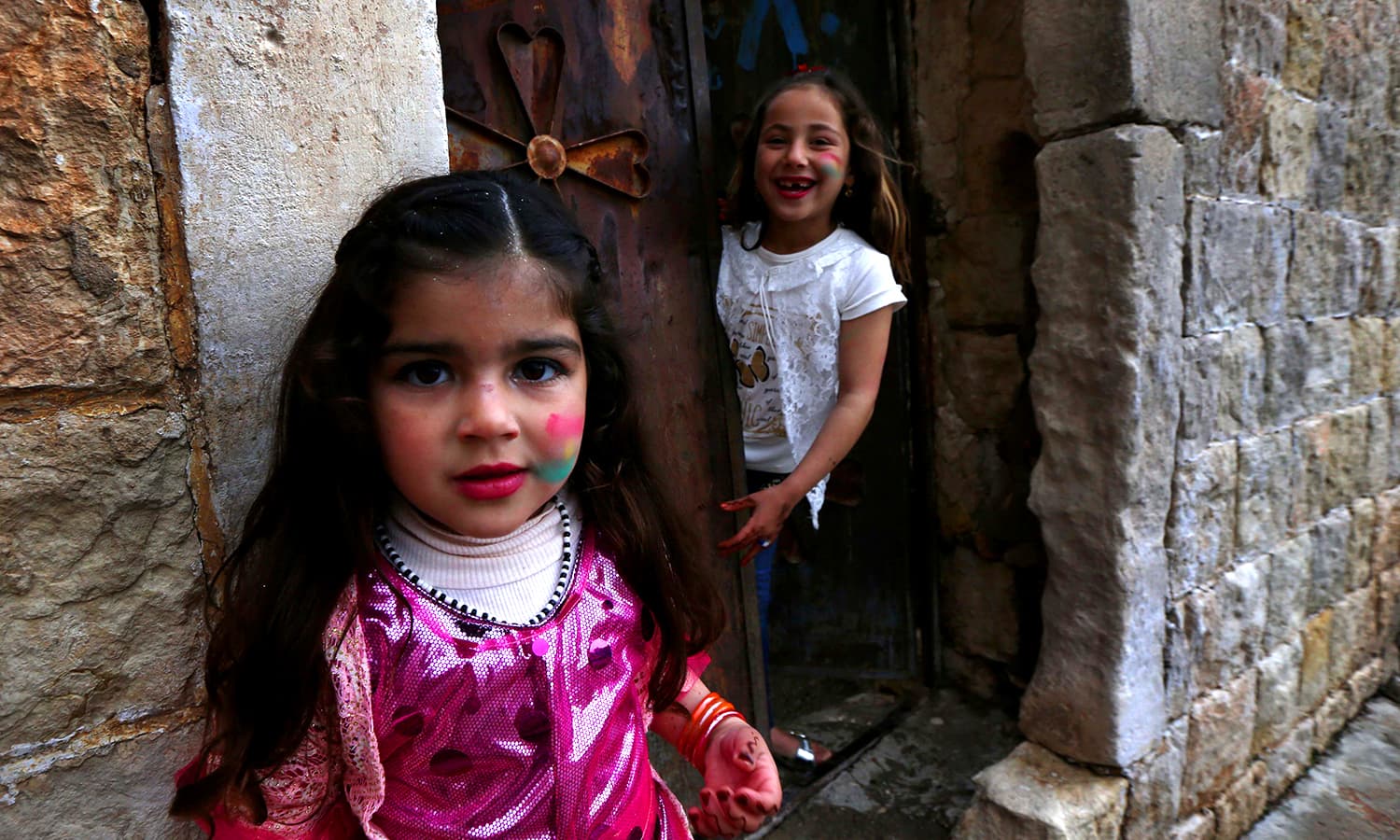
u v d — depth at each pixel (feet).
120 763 2.59
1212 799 7.00
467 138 4.42
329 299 2.38
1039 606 7.46
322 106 2.78
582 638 2.69
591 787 2.66
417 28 3.01
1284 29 6.83
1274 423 7.27
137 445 2.52
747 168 5.90
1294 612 7.78
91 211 2.38
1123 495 5.76
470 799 2.49
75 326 2.38
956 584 8.02
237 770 2.30
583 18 4.94
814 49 7.63
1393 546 9.50
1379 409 8.85
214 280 2.61
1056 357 6.04
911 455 7.87
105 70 2.37
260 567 2.47
